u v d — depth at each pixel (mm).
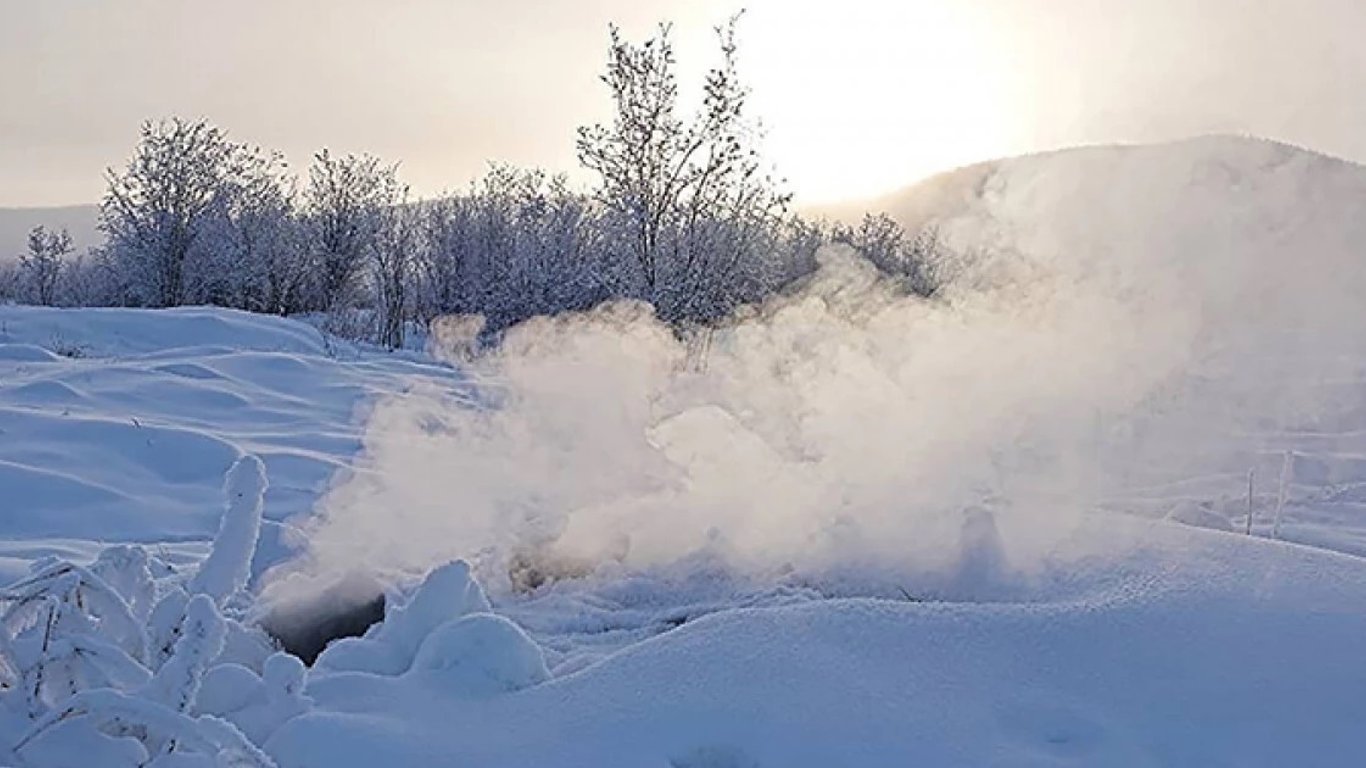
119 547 3211
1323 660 2889
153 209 30375
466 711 2904
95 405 11078
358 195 32562
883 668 2934
